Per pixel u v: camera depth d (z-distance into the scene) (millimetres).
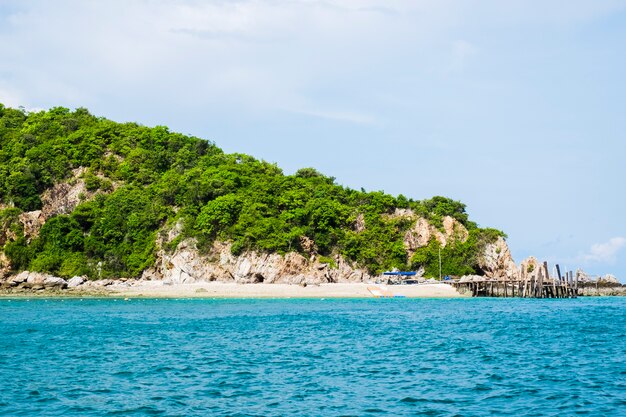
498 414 30297
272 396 34219
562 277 144875
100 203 169000
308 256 153250
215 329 67250
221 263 149125
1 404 32375
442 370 41594
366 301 124000
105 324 72750
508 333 63062
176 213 162750
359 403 32625
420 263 162875
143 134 196875
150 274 153125
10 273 152625
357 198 176000
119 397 33938
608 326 70188
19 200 168500
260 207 158500
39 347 52469
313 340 57594
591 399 32969
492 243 162625
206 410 31344
